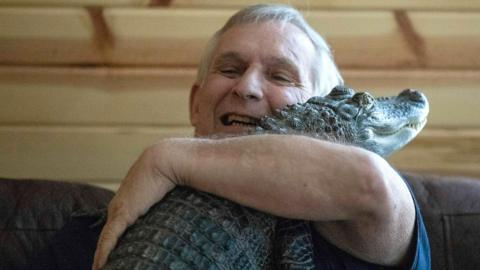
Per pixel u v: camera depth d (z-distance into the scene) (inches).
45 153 82.4
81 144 82.6
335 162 37.5
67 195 66.4
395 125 46.1
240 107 50.5
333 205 37.1
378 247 39.9
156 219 37.3
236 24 54.0
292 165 37.2
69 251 55.0
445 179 70.1
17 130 82.2
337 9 83.4
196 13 83.0
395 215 38.7
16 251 62.7
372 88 83.2
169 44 83.0
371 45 83.5
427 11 84.1
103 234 38.2
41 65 82.4
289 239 39.6
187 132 82.9
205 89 53.0
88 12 82.7
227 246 37.1
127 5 83.0
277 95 50.4
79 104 82.5
